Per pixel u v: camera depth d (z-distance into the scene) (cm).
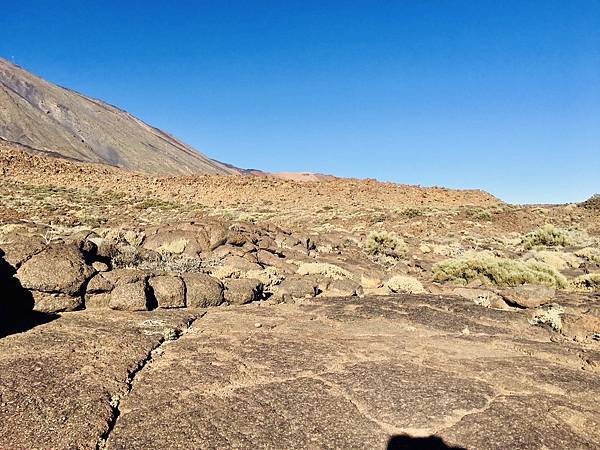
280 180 5750
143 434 394
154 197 4641
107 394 457
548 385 529
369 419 435
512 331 781
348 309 898
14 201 3584
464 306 921
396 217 3638
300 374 538
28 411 412
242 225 1831
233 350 621
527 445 396
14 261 763
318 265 1341
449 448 392
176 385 495
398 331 758
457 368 578
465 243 2636
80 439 376
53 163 5641
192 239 1429
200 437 392
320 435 404
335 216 3759
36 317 735
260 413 438
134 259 1149
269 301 1001
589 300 1012
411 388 503
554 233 2647
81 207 3622
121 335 653
